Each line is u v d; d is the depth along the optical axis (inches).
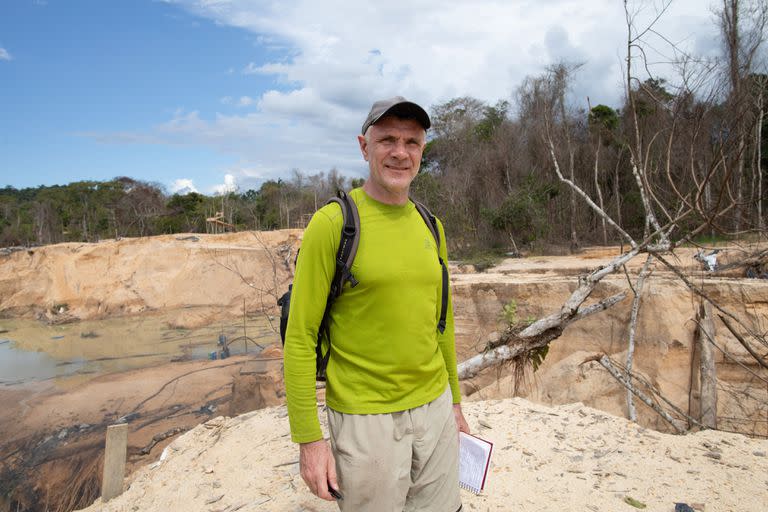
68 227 2479.1
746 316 351.6
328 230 62.5
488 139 1449.3
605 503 114.4
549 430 156.1
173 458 170.6
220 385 575.2
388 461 65.0
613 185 1059.3
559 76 975.0
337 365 67.0
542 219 984.9
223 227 2194.9
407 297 64.4
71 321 1301.7
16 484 376.5
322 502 120.3
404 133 64.6
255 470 144.7
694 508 110.3
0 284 1493.6
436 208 1186.0
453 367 85.4
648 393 350.9
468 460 115.6
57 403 582.9
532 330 209.0
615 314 410.9
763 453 136.9
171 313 1242.6
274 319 1075.3
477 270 794.8
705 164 252.8
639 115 309.0
